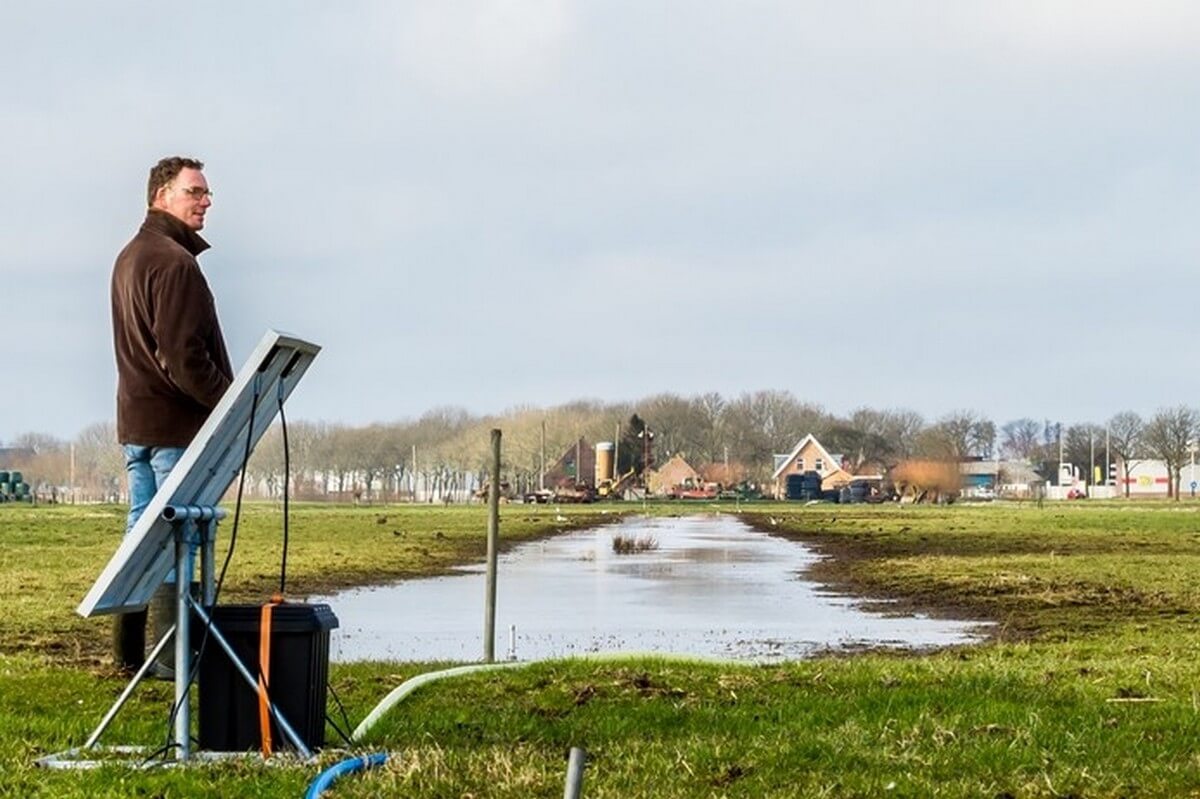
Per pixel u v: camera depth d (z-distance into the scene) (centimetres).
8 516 8025
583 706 1186
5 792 830
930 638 2180
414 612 2633
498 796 838
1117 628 2211
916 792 871
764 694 1256
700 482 19438
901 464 18388
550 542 5891
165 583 1276
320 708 966
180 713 930
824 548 5244
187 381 1116
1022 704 1197
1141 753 991
